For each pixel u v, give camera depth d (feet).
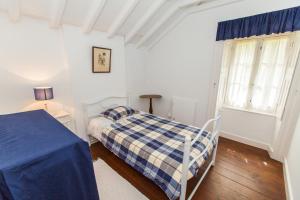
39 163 3.01
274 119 8.65
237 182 6.47
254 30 7.43
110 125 8.01
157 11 8.84
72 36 8.02
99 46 9.23
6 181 2.63
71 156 3.46
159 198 5.69
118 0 7.34
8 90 6.79
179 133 7.11
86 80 9.00
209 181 6.49
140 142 6.27
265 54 8.53
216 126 6.87
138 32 10.29
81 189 3.62
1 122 4.85
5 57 6.51
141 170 5.57
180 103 11.34
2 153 3.12
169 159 5.11
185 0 8.43
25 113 5.73
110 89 10.34
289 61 7.72
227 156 8.38
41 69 7.56
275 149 7.98
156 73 12.57
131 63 11.87
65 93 8.55
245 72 9.25
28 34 6.95
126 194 5.84
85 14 7.53
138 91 13.00
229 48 9.43
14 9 5.81
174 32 10.78
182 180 4.30
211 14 8.91
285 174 6.66
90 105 9.17
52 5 6.49
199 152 5.56
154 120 8.80
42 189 3.05
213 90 9.53
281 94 8.23
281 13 6.66
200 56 9.82
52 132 4.15
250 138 9.61
